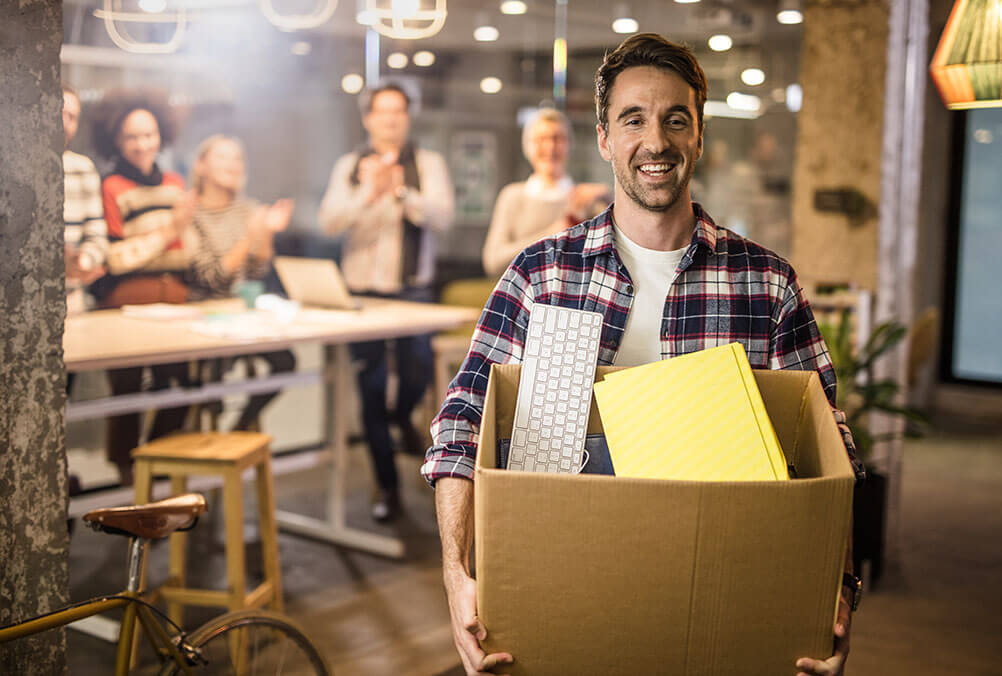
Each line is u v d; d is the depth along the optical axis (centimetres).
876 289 417
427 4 570
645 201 145
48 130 181
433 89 731
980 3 216
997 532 452
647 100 142
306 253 721
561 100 696
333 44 681
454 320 417
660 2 540
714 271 152
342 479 423
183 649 209
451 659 310
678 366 132
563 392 138
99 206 414
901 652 324
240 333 362
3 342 178
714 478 123
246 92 649
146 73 481
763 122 564
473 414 147
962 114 682
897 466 396
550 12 609
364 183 486
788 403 136
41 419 185
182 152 510
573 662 113
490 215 795
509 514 109
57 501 189
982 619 352
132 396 367
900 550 397
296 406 548
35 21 177
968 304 696
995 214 682
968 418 685
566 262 154
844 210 425
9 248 177
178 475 310
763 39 540
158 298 440
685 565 108
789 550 108
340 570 391
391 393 596
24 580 185
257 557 403
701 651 111
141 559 198
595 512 108
